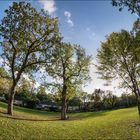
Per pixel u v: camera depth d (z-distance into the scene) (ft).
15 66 162.30
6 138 89.81
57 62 182.60
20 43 154.40
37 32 157.58
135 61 125.08
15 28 153.79
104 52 129.70
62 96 211.00
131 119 154.92
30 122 124.06
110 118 178.60
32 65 164.14
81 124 138.41
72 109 391.24
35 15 155.22
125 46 124.16
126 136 86.38
